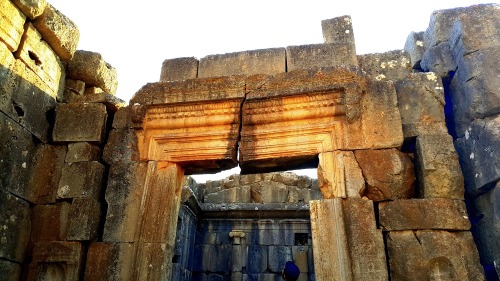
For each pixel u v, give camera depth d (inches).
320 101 181.2
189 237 361.7
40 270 173.5
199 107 192.1
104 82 244.7
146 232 175.9
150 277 167.3
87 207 180.4
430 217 154.3
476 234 166.6
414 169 171.2
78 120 203.3
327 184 170.1
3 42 177.0
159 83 199.0
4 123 175.8
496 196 150.1
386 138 171.5
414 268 148.6
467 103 171.6
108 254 173.9
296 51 204.8
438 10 204.5
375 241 154.9
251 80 190.4
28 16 192.2
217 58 211.2
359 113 174.7
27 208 187.0
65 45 214.4
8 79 179.2
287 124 184.9
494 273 154.4
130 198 184.5
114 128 201.8
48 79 209.3
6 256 171.5
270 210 384.8
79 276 171.0
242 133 187.3
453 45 188.1
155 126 195.5
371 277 149.7
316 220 163.8
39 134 198.7
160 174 188.1
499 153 149.3
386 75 200.8
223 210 386.3
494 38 171.5
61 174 192.9
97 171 190.7
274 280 366.0
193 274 374.9
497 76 161.3
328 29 219.1
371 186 165.6
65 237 178.7
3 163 174.1
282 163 189.2
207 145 189.0
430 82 181.8
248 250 380.5
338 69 184.1
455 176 160.2
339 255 154.4
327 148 176.9
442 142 166.7
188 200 337.1
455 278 144.3
